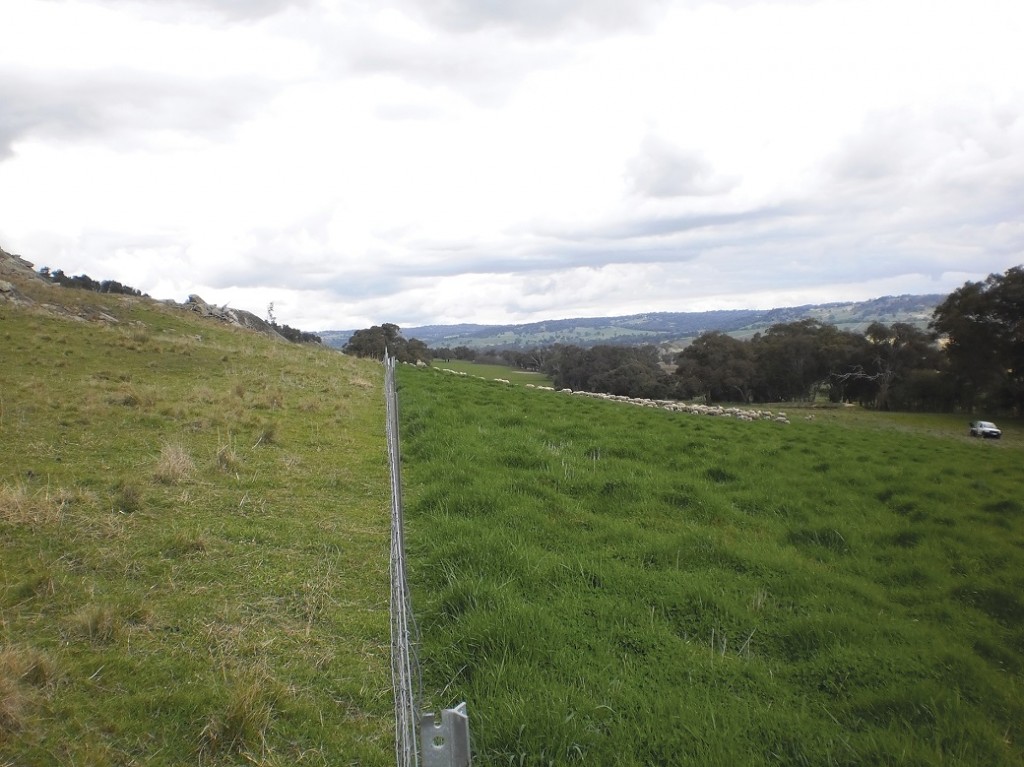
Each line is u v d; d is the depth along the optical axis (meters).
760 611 6.45
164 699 3.90
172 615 4.90
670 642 5.59
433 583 6.18
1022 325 53.25
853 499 11.45
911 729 4.63
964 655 5.86
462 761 2.78
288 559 6.21
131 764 3.39
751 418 27.09
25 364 13.33
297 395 14.98
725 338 79.88
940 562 8.76
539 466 10.88
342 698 4.29
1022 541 10.18
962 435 46.53
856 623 6.17
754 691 5.05
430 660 4.92
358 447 10.98
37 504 6.21
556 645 5.18
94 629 4.51
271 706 4.02
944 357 68.00
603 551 7.47
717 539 8.12
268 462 9.24
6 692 3.59
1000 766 4.38
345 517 7.58
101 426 9.64
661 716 4.48
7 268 25.97
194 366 16.56
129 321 22.58
